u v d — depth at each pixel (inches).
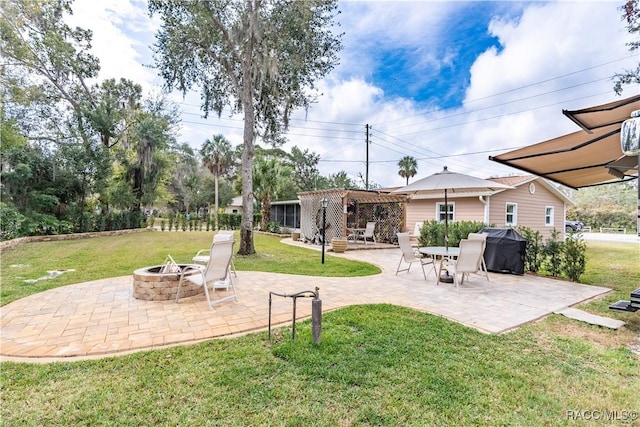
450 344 125.5
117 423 78.2
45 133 601.6
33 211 541.0
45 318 150.9
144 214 807.7
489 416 82.9
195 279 187.6
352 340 127.2
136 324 144.3
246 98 368.8
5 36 510.9
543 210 571.2
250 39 344.5
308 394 90.9
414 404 87.0
